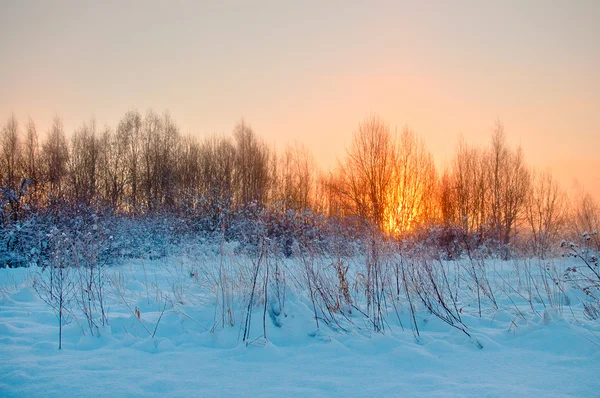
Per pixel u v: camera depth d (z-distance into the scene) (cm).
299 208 1541
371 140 2155
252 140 2958
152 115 3147
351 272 681
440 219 1712
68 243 757
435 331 504
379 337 454
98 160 2931
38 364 384
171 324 510
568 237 1301
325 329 481
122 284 709
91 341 458
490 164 2269
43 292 664
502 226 1759
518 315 545
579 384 336
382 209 1828
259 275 565
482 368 379
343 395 324
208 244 1221
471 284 712
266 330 480
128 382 347
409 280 582
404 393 326
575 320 486
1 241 1067
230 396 322
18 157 2120
